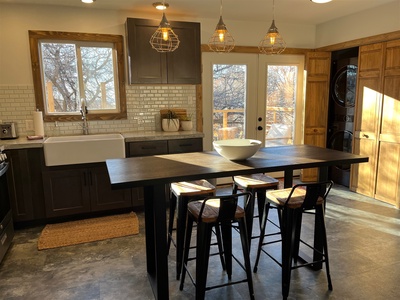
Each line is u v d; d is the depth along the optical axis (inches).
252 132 181.9
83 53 146.1
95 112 151.3
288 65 181.9
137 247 107.8
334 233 116.0
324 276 88.7
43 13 135.6
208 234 70.1
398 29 135.2
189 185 88.1
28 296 81.4
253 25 170.2
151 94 157.8
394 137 141.0
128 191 135.0
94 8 141.3
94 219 131.6
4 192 103.7
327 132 184.1
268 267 94.2
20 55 135.5
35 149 120.2
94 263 97.5
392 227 121.0
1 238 98.0
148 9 143.7
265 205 89.7
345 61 169.0
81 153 124.3
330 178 185.3
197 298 71.7
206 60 166.1
